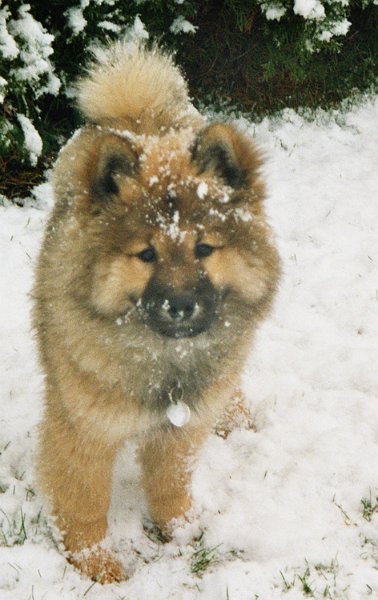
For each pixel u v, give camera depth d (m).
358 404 2.10
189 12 3.19
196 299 1.65
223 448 2.03
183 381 1.74
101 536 1.81
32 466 1.95
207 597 1.74
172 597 1.75
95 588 1.77
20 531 1.82
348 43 3.71
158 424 1.77
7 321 2.29
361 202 2.87
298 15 3.22
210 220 1.66
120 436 1.73
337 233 2.67
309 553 1.82
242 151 1.69
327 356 2.24
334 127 3.47
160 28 3.19
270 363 2.22
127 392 1.69
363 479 1.94
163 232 1.64
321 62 3.62
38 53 2.62
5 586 1.74
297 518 1.88
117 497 1.93
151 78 1.87
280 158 3.24
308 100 3.65
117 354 1.67
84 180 1.66
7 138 2.61
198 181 1.66
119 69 1.88
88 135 1.81
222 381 1.78
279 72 3.50
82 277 1.65
